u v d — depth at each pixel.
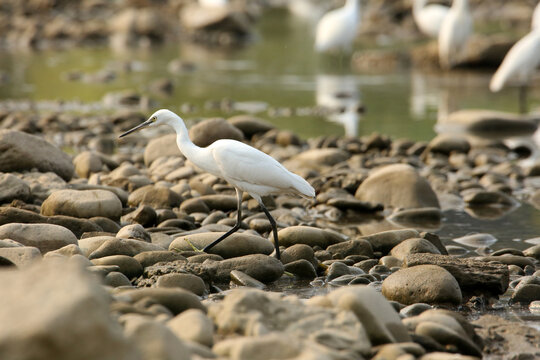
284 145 19.86
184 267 9.11
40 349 4.69
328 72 36.09
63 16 53.16
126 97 27.25
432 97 29.81
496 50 37.44
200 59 39.66
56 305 4.84
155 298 7.13
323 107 26.72
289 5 67.62
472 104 28.25
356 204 14.20
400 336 7.03
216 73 35.03
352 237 12.59
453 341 7.17
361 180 15.41
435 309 8.16
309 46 44.59
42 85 31.03
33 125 21.42
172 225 11.71
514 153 20.28
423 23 41.41
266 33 50.22
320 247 11.11
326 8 63.88
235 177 10.29
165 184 14.48
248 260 9.79
